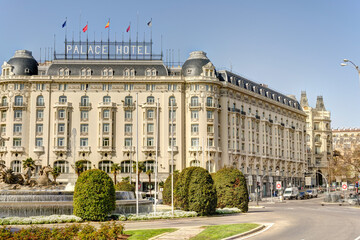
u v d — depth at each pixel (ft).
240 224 123.44
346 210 208.85
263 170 421.59
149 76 385.09
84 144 377.30
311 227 122.52
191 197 168.66
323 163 601.21
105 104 377.91
